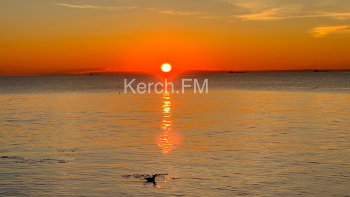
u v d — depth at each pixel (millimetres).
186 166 19531
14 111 50406
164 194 15375
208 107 54500
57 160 20922
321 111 47125
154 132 30828
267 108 51938
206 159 20984
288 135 28734
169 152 22891
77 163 20234
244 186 16297
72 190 15891
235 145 24859
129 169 19016
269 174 18000
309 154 22047
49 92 106688
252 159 20906
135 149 23812
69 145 25297
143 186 16359
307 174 17938
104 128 33375
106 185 16516
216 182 16875
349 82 160000
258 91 102062
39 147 24656
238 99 71500
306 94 85375
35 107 56969
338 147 24031
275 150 23203
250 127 33125
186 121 37938
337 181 16875
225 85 150750
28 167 19422
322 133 29609
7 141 26969
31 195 15289
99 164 20016
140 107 55781
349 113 44375
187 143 25734
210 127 33406
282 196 15086
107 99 75375
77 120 39594
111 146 24859
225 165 19672
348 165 19484
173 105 59031
